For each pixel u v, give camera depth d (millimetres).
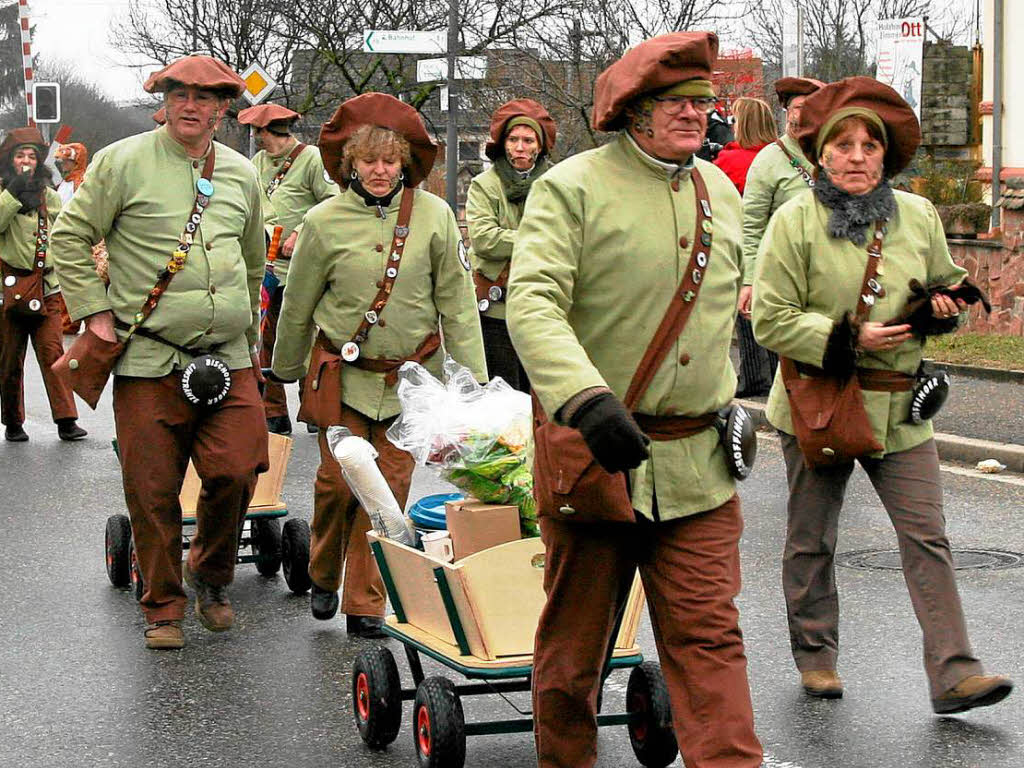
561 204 4293
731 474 4438
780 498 10102
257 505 7867
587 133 28422
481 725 5168
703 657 4309
